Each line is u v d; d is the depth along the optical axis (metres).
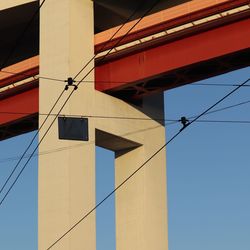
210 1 53.19
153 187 62.75
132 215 62.19
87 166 57.41
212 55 53.53
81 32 59.81
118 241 62.44
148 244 61.38
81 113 57.97
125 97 62.12
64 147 56.78
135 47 57.47
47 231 56.22
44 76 59.44
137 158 62.75
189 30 54.41
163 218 63.19
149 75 57.03
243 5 51.78
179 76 57.28
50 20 60.22
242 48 52.19
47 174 57.09
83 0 60.72
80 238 55.91
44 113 58.72
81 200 56.44
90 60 57.56
